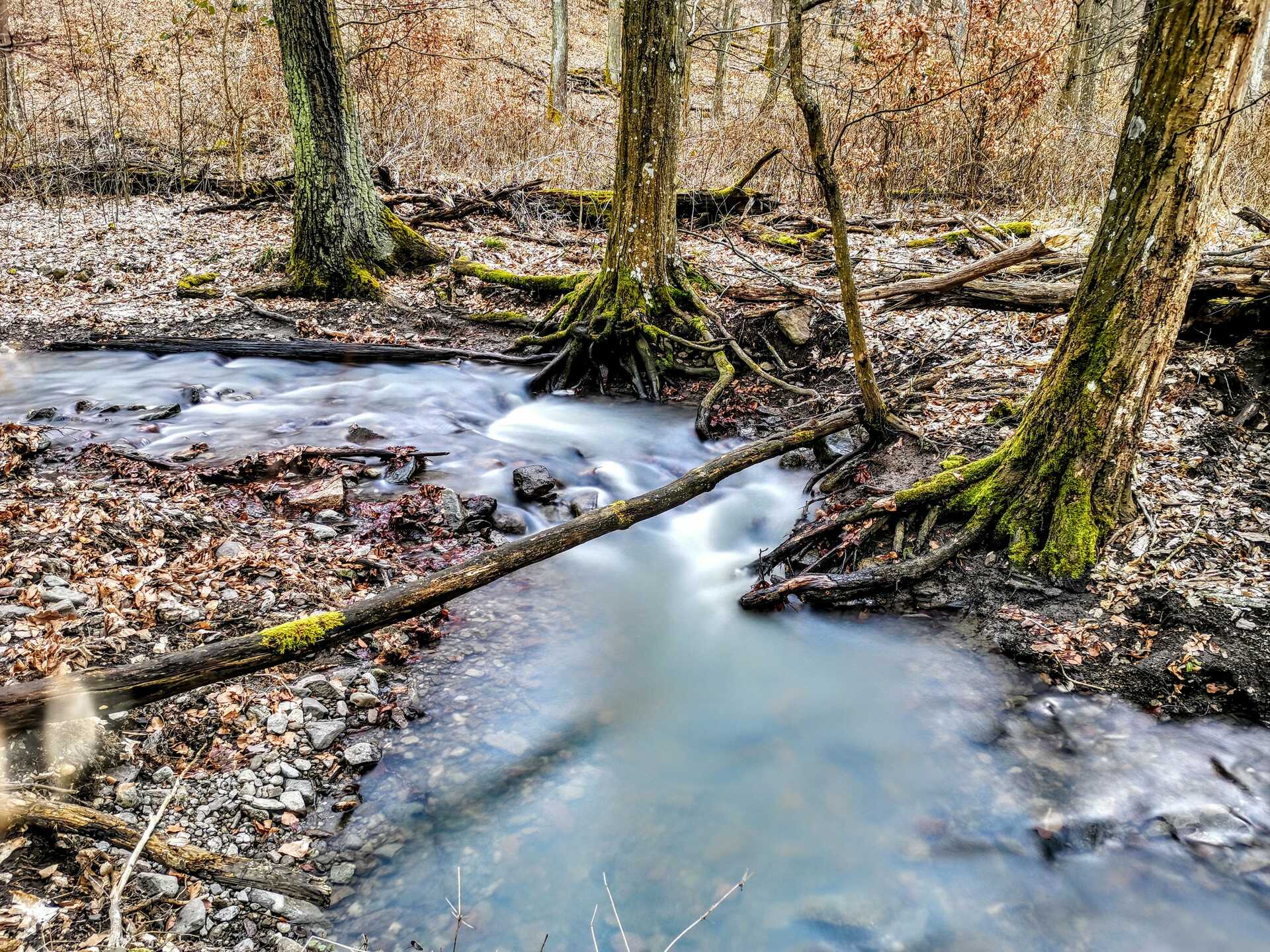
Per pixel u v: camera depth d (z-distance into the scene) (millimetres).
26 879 3141
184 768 3957
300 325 11297
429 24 17812
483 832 3904
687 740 4641
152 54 20406
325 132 11859
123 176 15367
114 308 11523
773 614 5859
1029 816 4051
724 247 13070
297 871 3562
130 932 3074
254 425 8484
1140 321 5086
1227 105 4531
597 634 5574
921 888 3715
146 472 6824
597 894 3629
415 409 9227
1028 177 14266
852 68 17797
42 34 17953
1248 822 3926
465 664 5090
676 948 3404
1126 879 3725
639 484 7867
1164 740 4414
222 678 3838
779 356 9656
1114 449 5383
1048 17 13586
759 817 4098
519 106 18594
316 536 6273
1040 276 8953
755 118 17406
